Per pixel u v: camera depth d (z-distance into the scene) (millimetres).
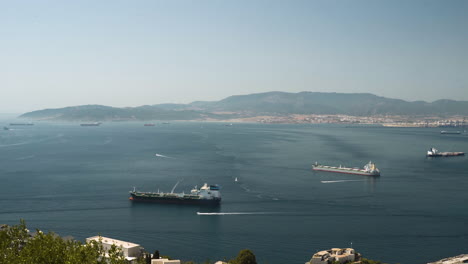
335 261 135125
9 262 81312
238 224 197750
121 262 86250
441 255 159375
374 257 157000
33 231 184375
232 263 139625
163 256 144875
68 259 81438
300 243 172000
